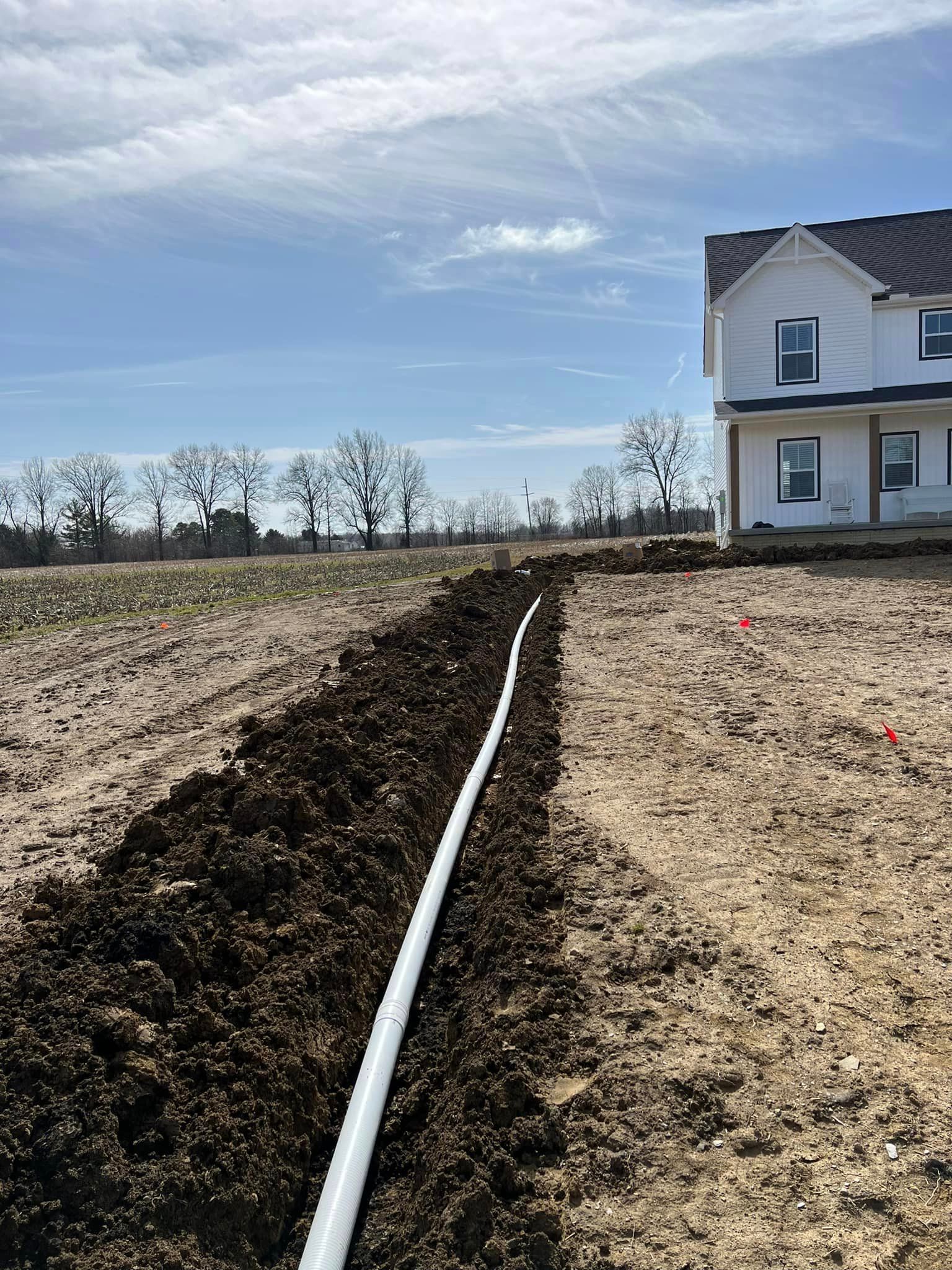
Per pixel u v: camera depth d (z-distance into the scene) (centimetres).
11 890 596
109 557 9962
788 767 712
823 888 526
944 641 1070
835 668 987
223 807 605
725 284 2422
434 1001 491
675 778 705
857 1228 304
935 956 455
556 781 716
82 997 399
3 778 862
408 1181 372
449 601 1511
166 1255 309
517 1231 309
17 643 1641
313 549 11150
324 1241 325
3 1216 306
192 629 1678
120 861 564
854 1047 393
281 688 1160
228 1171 344
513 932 484
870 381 2247
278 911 500
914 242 2453
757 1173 329
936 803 623
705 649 1130
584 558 2241
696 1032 405
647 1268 295
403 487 11338
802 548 1859
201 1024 409
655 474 9081
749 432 2261
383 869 579
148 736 977
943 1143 337
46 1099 346
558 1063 392
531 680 1039
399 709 841
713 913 503
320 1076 421
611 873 554
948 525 2097
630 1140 347
